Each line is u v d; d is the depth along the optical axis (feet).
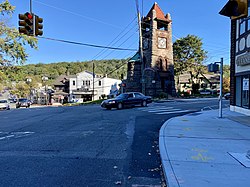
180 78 228.43
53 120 41.11
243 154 18.04
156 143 23.22
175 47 193.88
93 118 43.01
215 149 19.57
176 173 14.02
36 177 14.17
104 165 16.46
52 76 321.73
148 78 125.39
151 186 13.00
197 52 190.39
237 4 12.46
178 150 19.30
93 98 188.24
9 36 83.20
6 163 16.85
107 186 12.94
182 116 42.68
